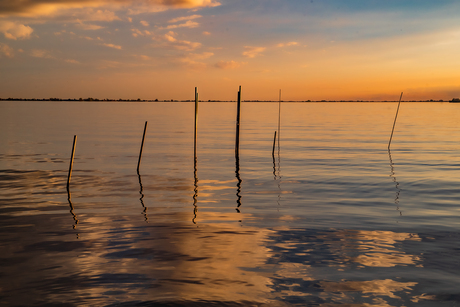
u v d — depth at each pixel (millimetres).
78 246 8859
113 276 7203
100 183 17188
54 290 6637
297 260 8016
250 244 9031
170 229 10266
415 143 34938
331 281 7004
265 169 21406
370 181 17672
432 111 127625
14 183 16969
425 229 10180
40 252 8461
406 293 6547
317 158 25812
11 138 36750
